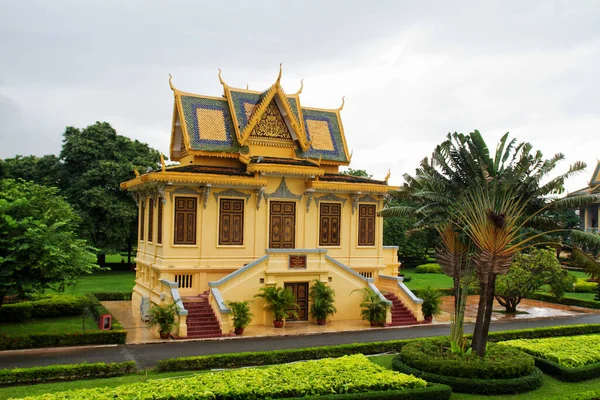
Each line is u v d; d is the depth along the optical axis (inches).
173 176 1139.9
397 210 943.7
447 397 664.4
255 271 1133.7
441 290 1749.5
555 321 1294.3
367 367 726.5
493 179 794.2
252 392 617.3
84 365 727.1
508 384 695.1
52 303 1171.9
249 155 1283.2
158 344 952.3
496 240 754.2
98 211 2044.8
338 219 1336.1
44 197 1155.9
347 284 1218.6
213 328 1045.2
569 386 741.9
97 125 2161.7
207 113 1366.9
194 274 1181.1
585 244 773.3
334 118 1555.1
